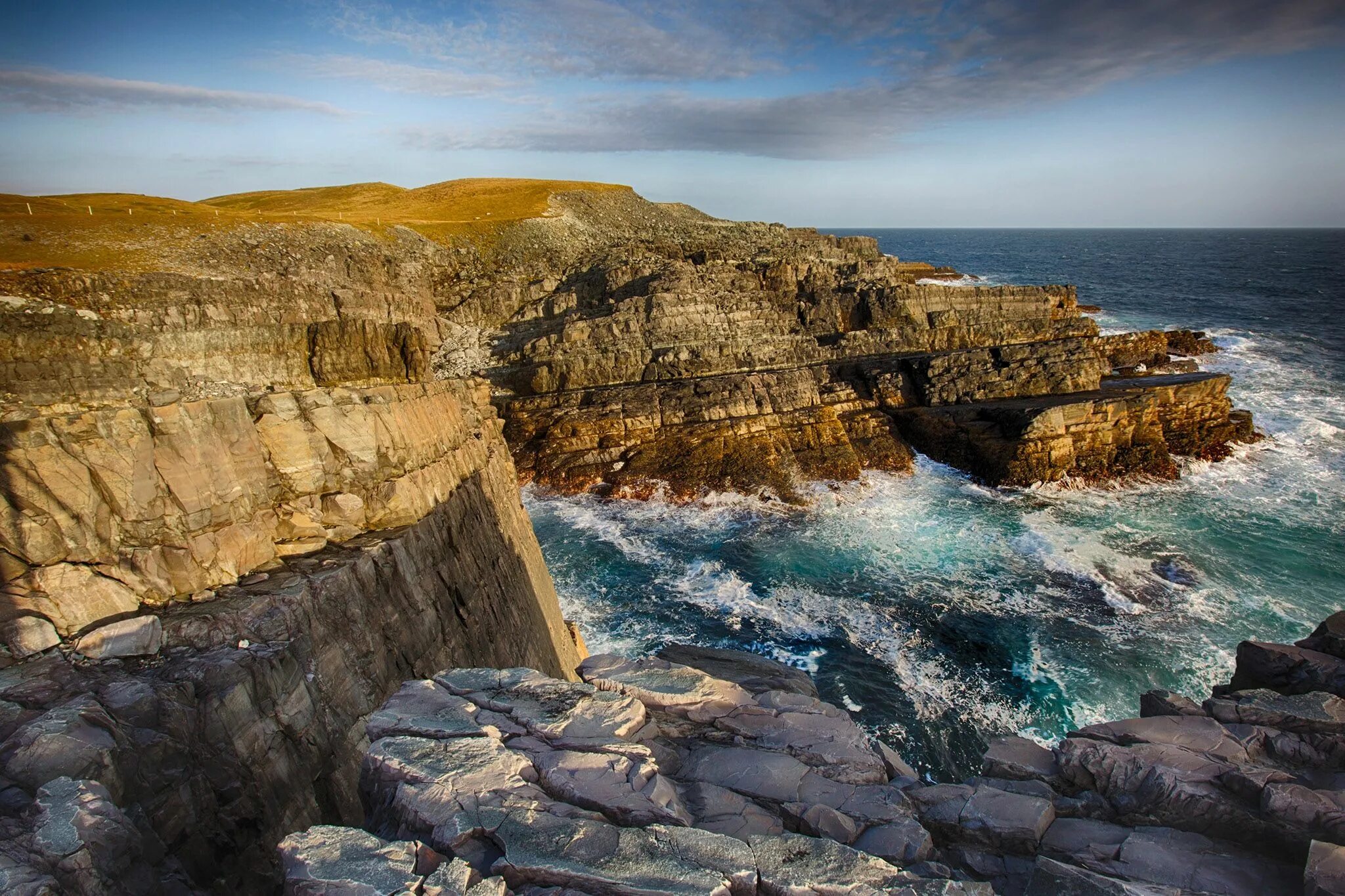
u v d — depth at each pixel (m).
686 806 7.90
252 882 9.95
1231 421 48.47
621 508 43.16
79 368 11.59
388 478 15.92
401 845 6.84
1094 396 47.22
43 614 10.16
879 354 58.03
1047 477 43.81
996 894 7.10
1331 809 7.11
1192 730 8.67
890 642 29.58
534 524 41.44
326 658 12.19
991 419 46.16
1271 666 10.00
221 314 23.44
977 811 8.00
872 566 35.75
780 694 10.01
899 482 45.38
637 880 6.46
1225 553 35.50
